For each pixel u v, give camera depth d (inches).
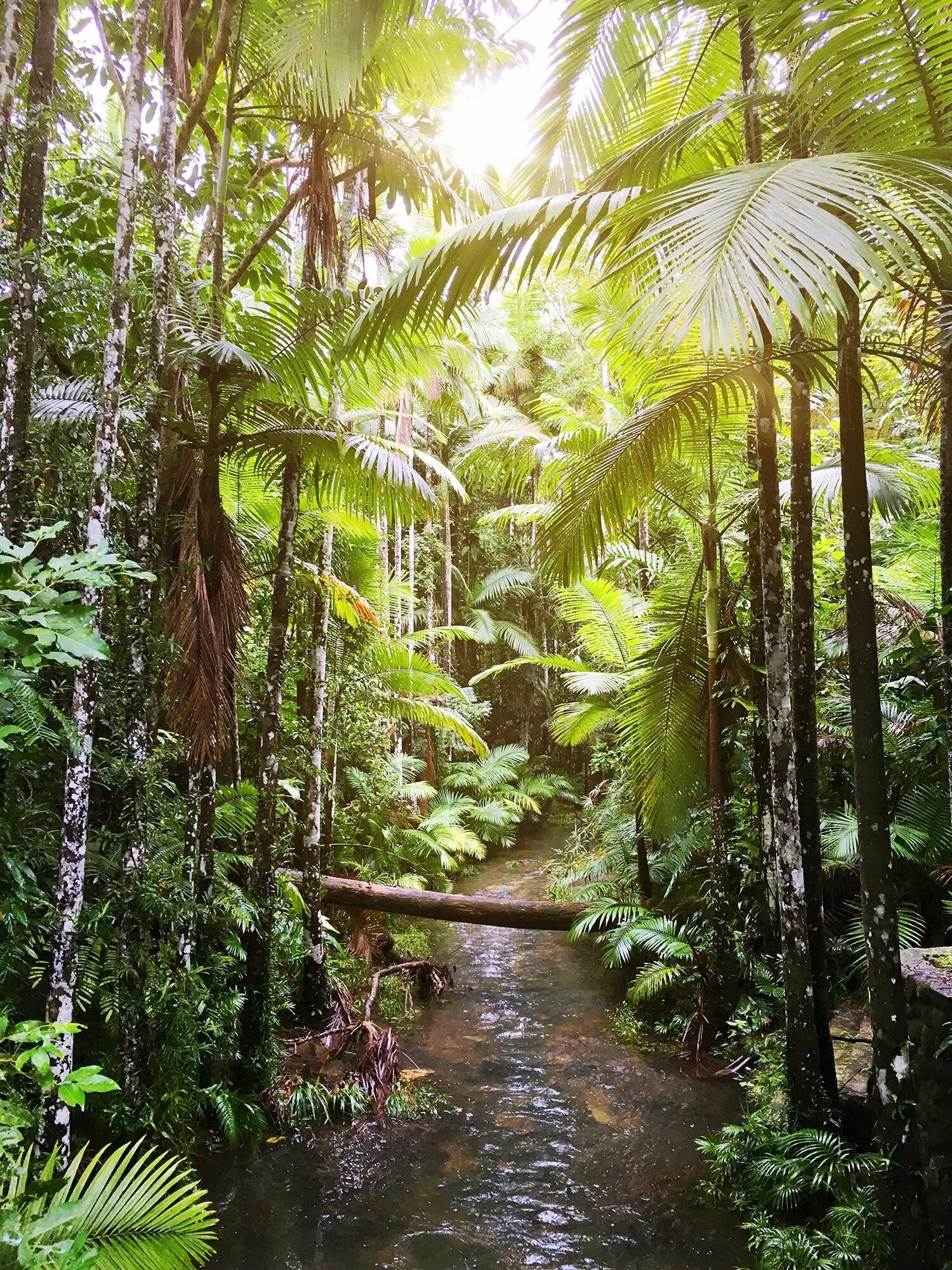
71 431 121.2
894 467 181.6
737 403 140.6
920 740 157.0
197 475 149.1
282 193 208.4
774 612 137.2
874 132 87.7
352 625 255.4
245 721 203.3
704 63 135.1
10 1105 69.5
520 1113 166.6
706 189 71.6
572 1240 124.6
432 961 262.4
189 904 137.0
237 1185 138.3
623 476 146.4
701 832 223.9
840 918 189.9
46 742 109.0
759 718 179.3
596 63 127.0
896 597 190.9
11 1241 50.3
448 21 168.9
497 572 541.6
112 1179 76.1
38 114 102.0
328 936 229.3
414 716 312.2
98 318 129.5
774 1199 124.1
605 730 360.8
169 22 132.5
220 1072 151.9
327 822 243.9
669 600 204.7
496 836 436.1
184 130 151.9
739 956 188.1
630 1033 207.2
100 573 68.3
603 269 93.3
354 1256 120.7
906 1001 101.9
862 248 60.2
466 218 203.0
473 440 352.5
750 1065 179.0
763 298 59.1
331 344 154.7
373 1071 175.5
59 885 99.4
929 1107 95.0
